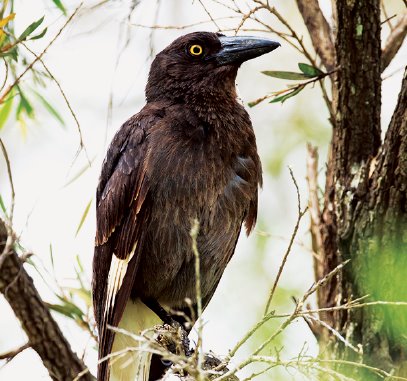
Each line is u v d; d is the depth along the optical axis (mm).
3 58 8727
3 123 11148
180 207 10180
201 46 11180
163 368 10133
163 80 11188
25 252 7520
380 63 9484
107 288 10242
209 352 8578
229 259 10992
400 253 8930
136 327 10766
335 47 9523
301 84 9945
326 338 9547
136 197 10164
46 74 10242
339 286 9398
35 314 6945
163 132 10320
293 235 7773
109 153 10766
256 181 10812
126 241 10195
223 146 10461
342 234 9328
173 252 10336
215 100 10836
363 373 8992
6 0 9305
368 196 9234
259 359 7023
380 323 9031
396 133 8906
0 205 8016
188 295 10828
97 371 9742
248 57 11133
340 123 9578
